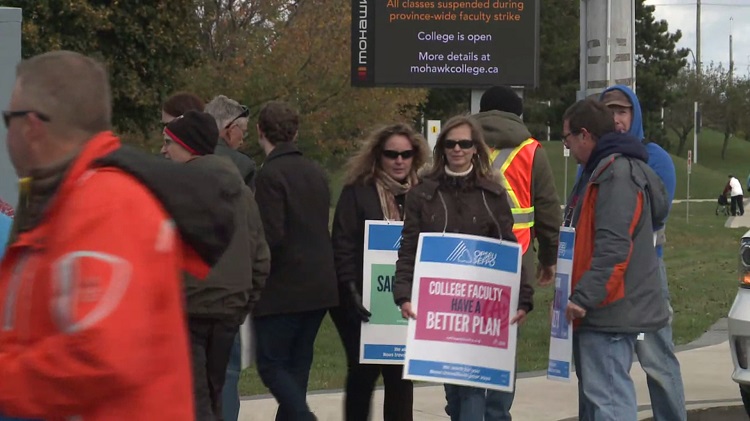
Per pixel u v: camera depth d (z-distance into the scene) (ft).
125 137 201.46
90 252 18.97
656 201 46.75
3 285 20.25
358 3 112.98
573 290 45.98
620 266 45.01
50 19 176.24
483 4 112.16
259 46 282.77
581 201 47.34
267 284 51.65
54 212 19.83
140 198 19.85
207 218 21.66
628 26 81.61
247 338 51.70
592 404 46.32
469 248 47.55
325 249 52.39
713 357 87.30
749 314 56.44
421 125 423.64
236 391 51.62
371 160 54.24
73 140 20.49
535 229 54.95
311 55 282.15
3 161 56.65
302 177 51.83
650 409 66.49
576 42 528.22
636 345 53.16
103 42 185.98
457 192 48.57
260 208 51.08
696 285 152.25
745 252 57.31
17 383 18.89
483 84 112.47
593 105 47.67
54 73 20.30
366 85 113.29
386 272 53.47
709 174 575.79
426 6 112.57
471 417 48.11
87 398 18.90
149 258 19.49
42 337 19.35
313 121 276.21
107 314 18.65
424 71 112.78
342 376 77.77
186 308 40.57
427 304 47.50
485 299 47.55
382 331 53.52
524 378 76.64
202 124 41.22
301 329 52.80
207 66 270.46
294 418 51.72
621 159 46.11
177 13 192.34
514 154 52.95
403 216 53.88
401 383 55.16
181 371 20.35
